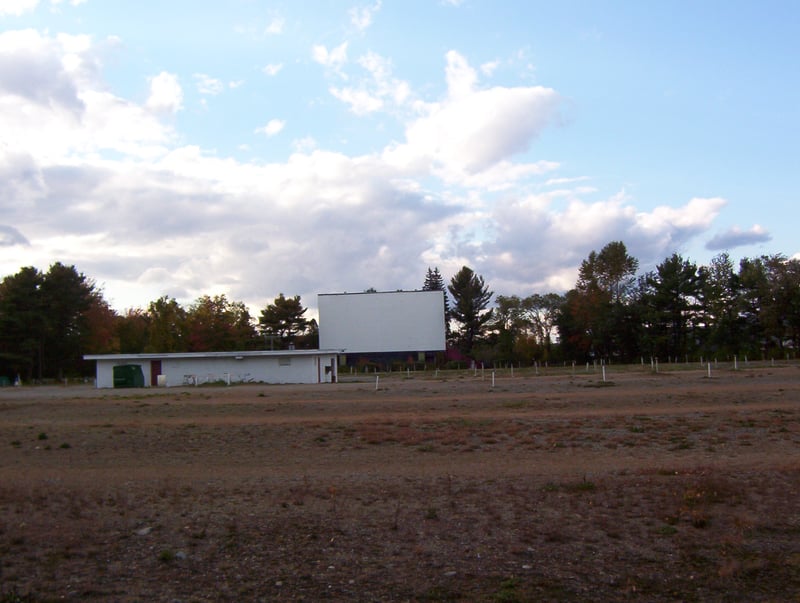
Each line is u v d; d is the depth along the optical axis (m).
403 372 77.38
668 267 87.94
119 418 26.69
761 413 23.06
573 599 7.39
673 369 57.44
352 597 7.39
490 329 111.31
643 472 13.61
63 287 77.88
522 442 18.44
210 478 14.33
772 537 9.45
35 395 44.16
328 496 11.98
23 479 14.49
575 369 69.25
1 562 8.50
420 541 9.27
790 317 76.69
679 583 7.87
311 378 52.06
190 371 52.81
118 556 8.74
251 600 7.31
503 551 8.86
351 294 91.75
